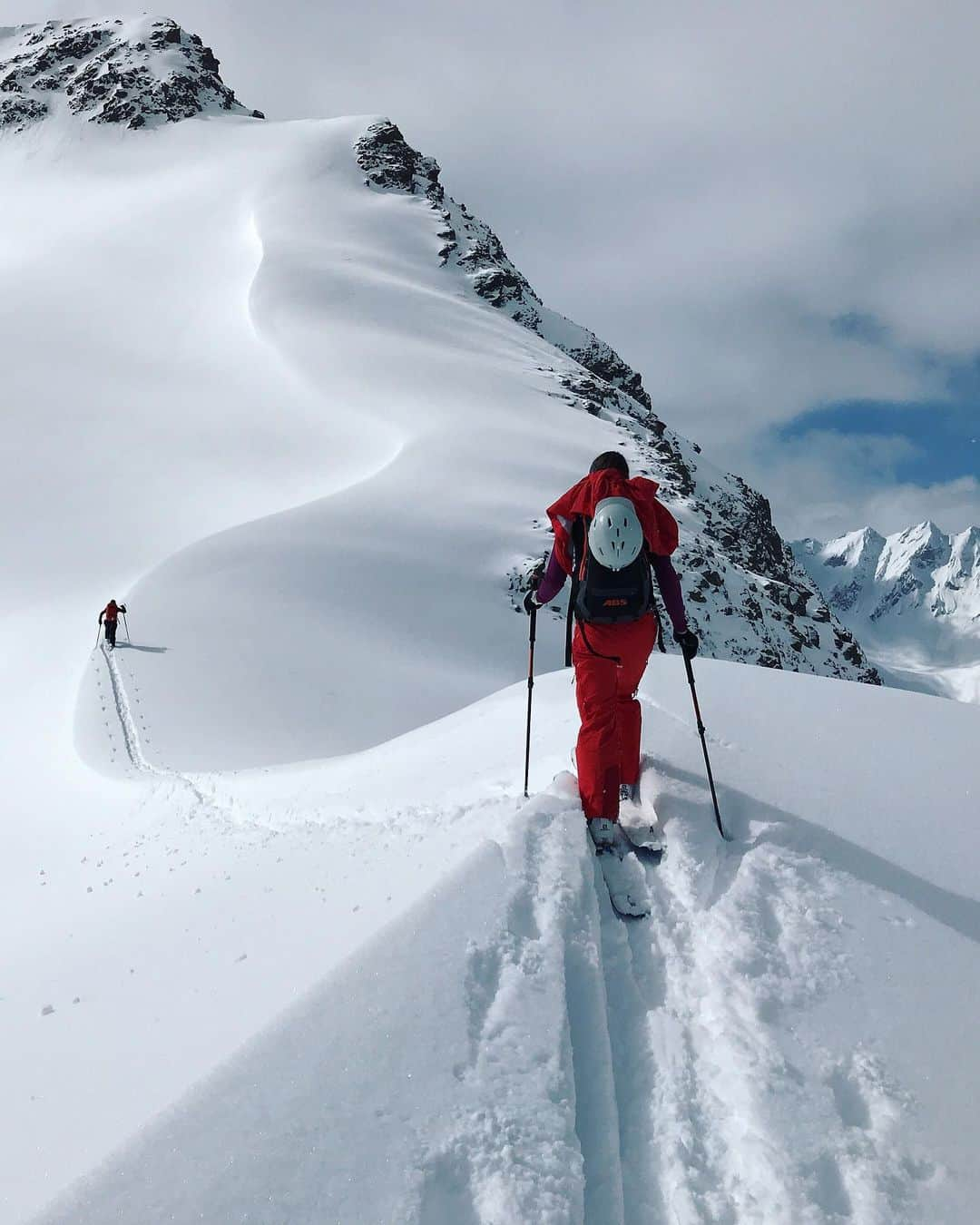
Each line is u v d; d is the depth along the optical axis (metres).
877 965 3.21
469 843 4.54
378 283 92.94
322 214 114.94
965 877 3.85
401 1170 2.11
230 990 4.24
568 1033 2.73
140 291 86.62
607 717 4.32
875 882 3.75
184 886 6.92
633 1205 2.27
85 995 5.29
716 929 3.39
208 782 13.62
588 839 4.03
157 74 162.88
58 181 140.88
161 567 35.78
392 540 44.34
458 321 91.31
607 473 4.46
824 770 4.80
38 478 51.91
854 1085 2.65
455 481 52.56
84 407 62.09
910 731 5.41
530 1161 2.20
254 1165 2.07
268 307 80.81
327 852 5.83
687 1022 2.98
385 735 27.06
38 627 31.84
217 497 51.25
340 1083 2.35
